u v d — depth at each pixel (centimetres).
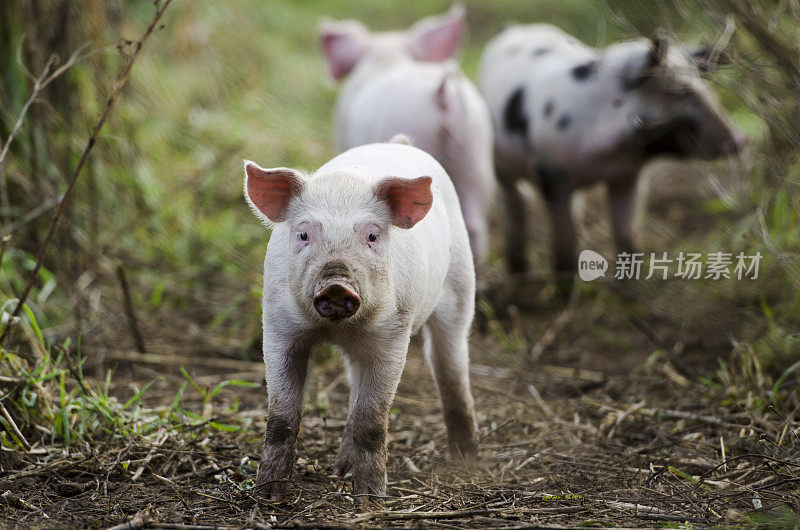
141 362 1045
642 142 1180
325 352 1081
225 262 1288
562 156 1233
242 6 2112
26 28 1076
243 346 1085
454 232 761
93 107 1267
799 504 661
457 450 786
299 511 650
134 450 755
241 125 1669
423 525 624
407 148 774
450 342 765
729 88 946
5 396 752
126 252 1257
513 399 968
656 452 814
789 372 887
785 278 1096
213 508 655
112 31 1275
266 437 668
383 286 624
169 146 1526
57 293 1101
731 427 859
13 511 650
